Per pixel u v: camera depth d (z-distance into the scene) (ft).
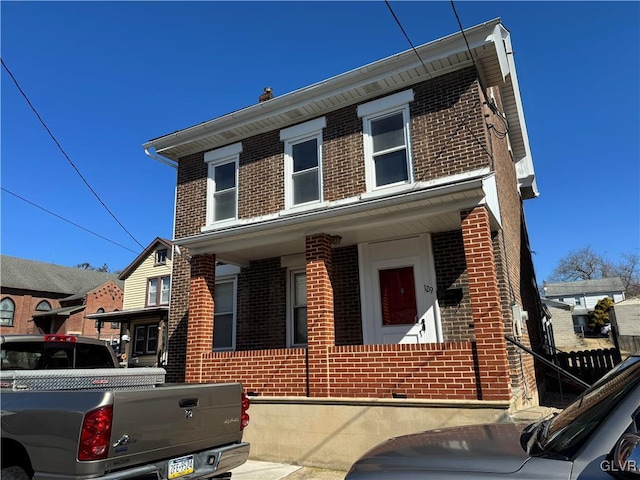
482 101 27.91
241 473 21.83
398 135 30.07
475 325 21.12
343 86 31.09
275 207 33.40
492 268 21.43
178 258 38.22
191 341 28.99
